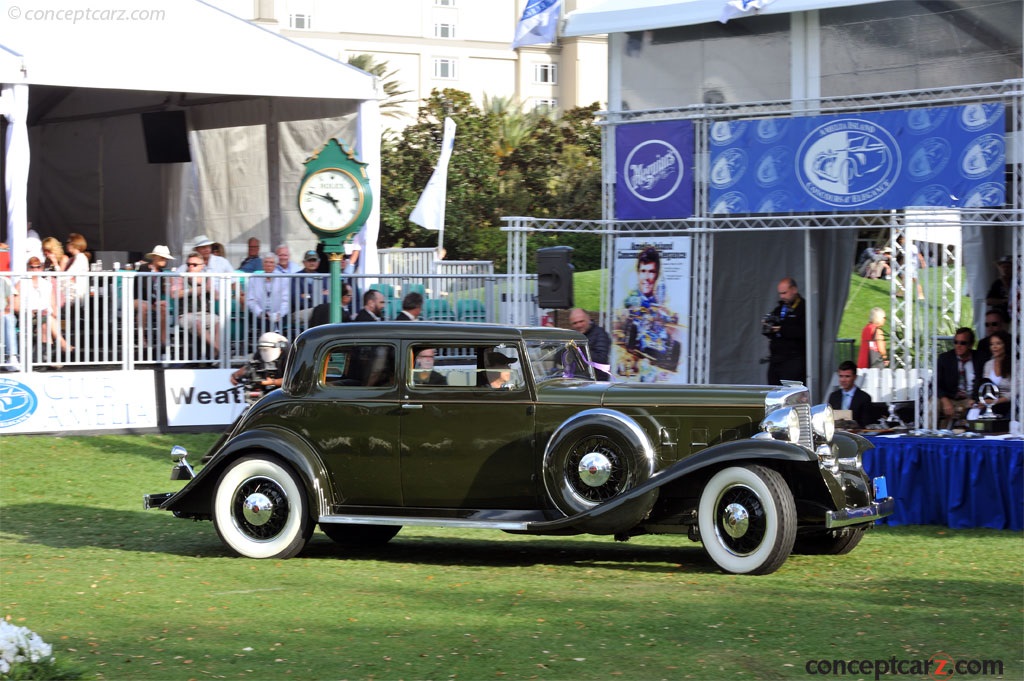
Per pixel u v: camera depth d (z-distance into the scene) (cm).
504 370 1441
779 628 1093
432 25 9862
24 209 2617
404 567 1430
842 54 2223
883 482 1523
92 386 2484
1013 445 1730
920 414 1959
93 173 3734
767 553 1323
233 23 2834
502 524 1400
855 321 3741
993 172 1981
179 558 1492
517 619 1131
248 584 1308
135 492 2077
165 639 1061
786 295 2214
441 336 1464
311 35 9438
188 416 2559
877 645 1038
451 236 6625
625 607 1180
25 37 2628
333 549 1598
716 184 2283
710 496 1360
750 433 1384
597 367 1572
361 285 2706
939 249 2798
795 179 2194
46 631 1092
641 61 2427
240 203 3406
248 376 2292
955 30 2114
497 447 1430
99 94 3591
